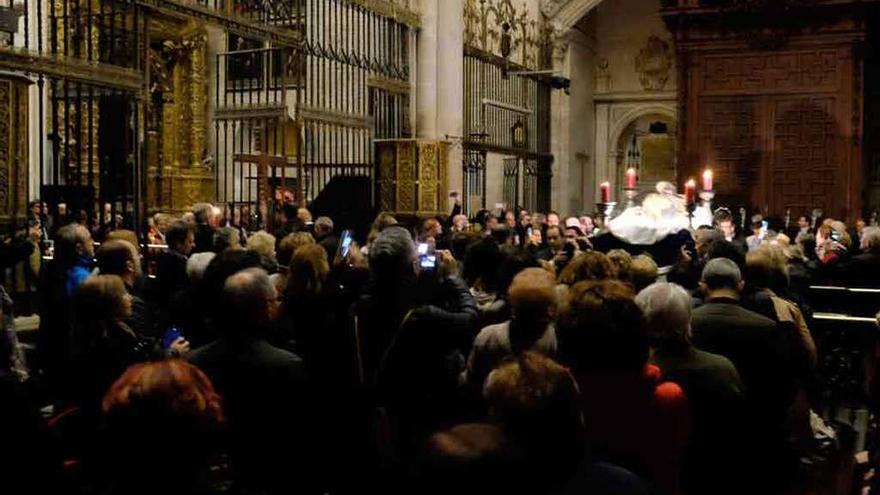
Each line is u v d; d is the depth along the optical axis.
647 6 25.17
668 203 9.38
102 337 4.18
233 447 3.76
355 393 4.47
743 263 6.27
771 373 4.23
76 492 2.90
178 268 5.96
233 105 14.44
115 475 2.04
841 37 20.47
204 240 7.67
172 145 16.25
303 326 4.47
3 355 4.80
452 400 4.46
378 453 4.27
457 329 4.54
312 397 3.99
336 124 12.91
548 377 2.11
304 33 12.48
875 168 21.72
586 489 2.12
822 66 20.73
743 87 21.45
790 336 5.32
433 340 4.47
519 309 3.90
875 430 5.70
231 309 3.80
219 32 16.80
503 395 2.09
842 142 20.62
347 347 4.49
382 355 4.55
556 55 23.31
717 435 3.62
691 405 3.60
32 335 7.22
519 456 1.81
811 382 5.94
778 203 21.20
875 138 21.67
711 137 21.75
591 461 2.59
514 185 21.77
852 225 20.12
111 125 9.13
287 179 16.47
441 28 16.30
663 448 3.07
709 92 21.73
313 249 4.60
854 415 8.00
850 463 5.66
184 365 2.19
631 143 26.08
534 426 2.04
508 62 20.41
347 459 4.41
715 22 21.38
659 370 3.43
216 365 3.77
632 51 25.39
